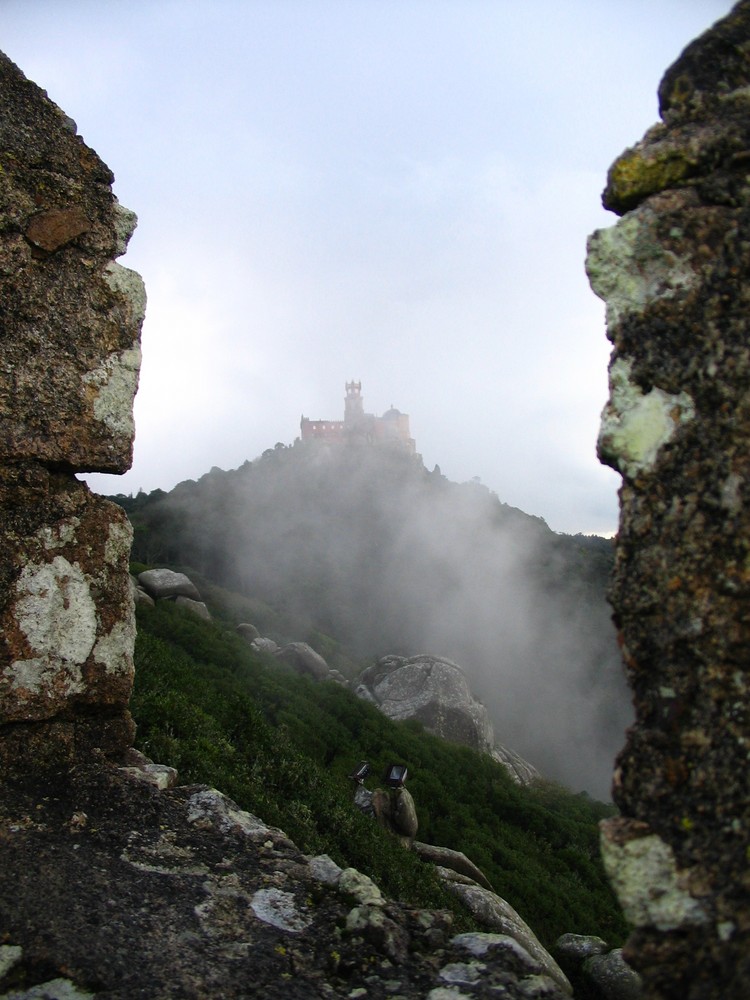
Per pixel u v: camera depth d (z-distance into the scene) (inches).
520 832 491.2
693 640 89.7
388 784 386.6
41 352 177.2
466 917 247.0
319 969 116.6
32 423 174.6
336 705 552.7
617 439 99.2
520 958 119.8
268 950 120.0
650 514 95.3
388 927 124.7
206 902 131.8
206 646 521.0
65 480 182.2
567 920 356.2
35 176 179.9
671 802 87.5
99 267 187.8
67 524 179.6
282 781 259.0
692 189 99.0
